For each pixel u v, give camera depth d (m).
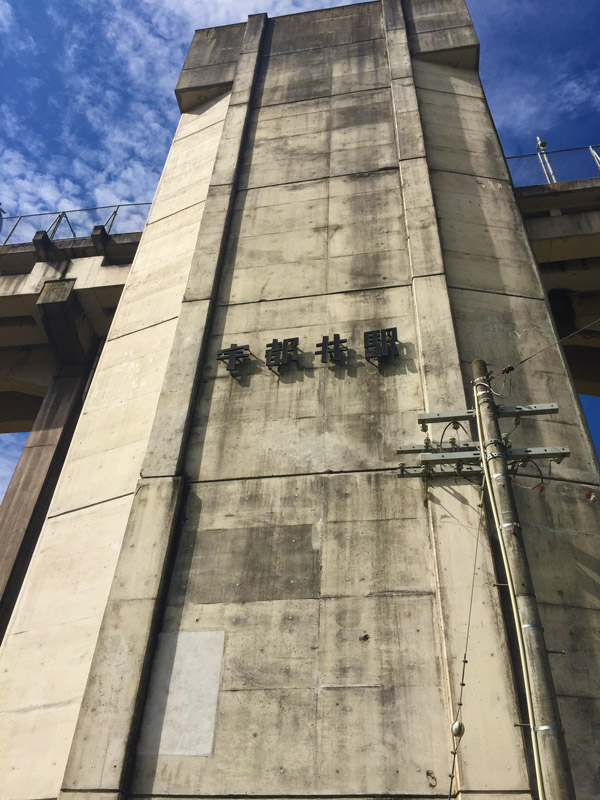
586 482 8.74
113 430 11.16
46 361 17.00
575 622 7.58
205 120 17.50
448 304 10.60
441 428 9.16
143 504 9.27
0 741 8.27
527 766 6.46
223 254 12.73
